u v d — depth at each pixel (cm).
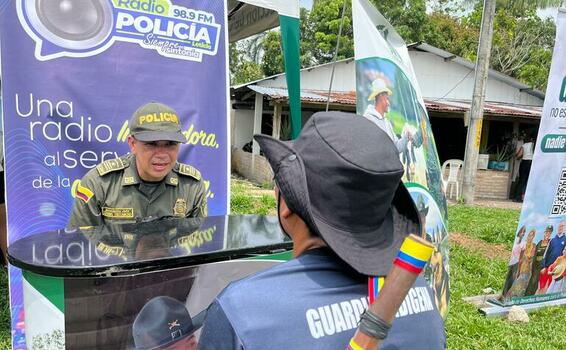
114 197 237
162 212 247
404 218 116
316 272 101
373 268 100
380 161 98
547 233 446
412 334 106
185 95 333
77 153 303
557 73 408
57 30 291
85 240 171
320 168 99
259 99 1395
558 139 425
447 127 1664
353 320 98
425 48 1473
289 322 92
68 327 147
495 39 2377
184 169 262
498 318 431
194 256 159
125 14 310
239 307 93
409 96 356
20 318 269
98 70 304
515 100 1591
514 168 1366
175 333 162
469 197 1127
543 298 466
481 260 600
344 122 104
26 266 144
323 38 2331
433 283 340
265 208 880
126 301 153
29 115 288
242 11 575
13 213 288
